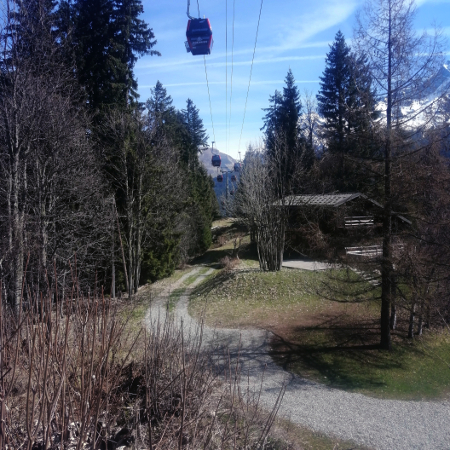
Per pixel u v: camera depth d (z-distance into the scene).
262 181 24.61
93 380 3.55
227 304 19.45
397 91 12.22
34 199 15.28
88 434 3.64
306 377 12.05
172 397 5.04
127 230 21.58
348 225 13.49
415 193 12.20
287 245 26.70
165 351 5.98
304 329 16.12
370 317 17.05
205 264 33.88
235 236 44.44
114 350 4.21
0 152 14.69
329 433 8.66
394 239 12.67
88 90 22.81
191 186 39.72
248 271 23.28
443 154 12.39
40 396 2.99
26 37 14.29
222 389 5.95
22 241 11.93
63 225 16.86
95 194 18.09
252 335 15.56
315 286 19.89
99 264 18.14
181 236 29.25
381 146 12.66
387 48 12.28
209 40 10.26
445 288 13.52
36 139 14.62
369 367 12.77
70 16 22.23
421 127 12.12
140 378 5.65
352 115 12.94
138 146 21.55
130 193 21.97
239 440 4.82
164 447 4.01
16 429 3.34
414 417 9.67
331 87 34.75
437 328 15.88
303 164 30.23
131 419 4.65
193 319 17.47
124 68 23.45
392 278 12.48
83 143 18.38
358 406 10.21
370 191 13.32
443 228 12.43
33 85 14.61
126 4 23.50
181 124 45.91
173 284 25.55
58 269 14.91
